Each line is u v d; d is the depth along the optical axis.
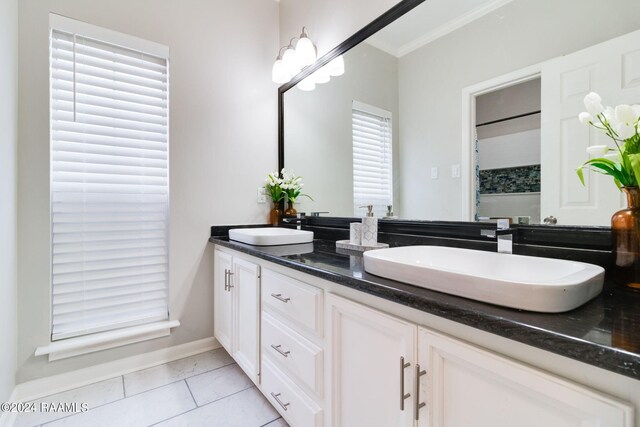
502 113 1.17
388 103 1.61
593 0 0.95
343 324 0.98
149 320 1.90
